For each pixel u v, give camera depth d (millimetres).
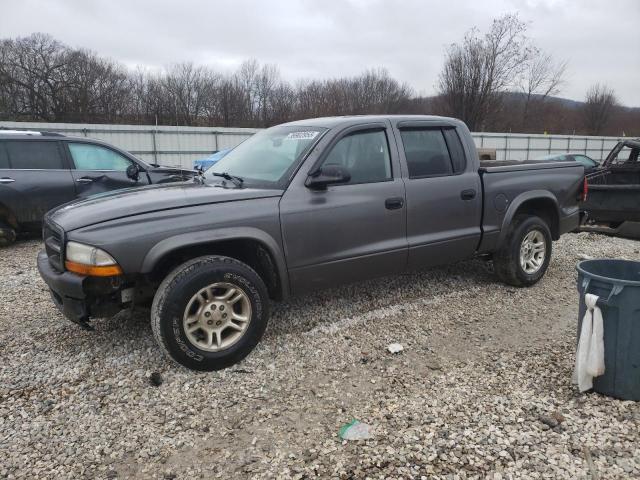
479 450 2613
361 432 2787
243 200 3561
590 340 2986
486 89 32562
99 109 48438
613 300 2904
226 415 2994
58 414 2990
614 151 9391
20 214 7555
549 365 3559
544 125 43750
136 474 2504
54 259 3461
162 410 3037
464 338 4074
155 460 2607
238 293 3498
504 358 3699
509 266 5125
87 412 3012
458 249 4723
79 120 47625
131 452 2670
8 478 2467
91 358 3664
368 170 4160
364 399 3152
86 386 3287
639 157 9695
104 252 3109
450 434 2754
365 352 3807
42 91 48156
